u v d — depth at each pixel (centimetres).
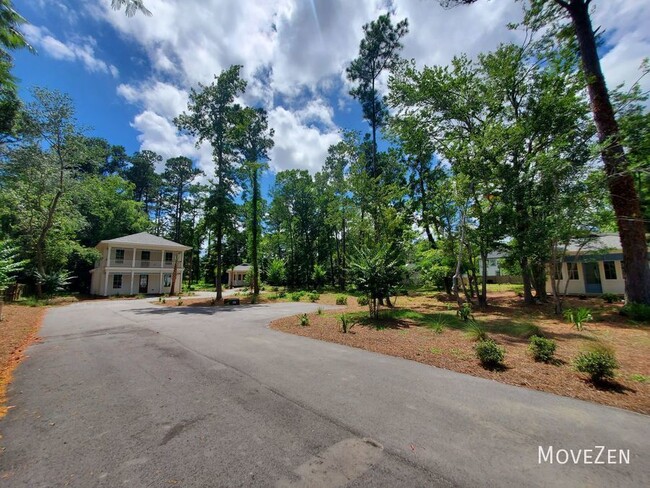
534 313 1209
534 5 1283
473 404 376
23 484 228
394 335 802
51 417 343
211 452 272
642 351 618
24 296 2064
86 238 3381
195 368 529
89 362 568
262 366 540
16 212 2131
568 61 1325
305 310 1521
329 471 243
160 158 5156
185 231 5091
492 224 1317
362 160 1997
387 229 1534
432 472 241
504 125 1388
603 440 291
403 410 359
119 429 315
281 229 4469
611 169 1080
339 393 413
